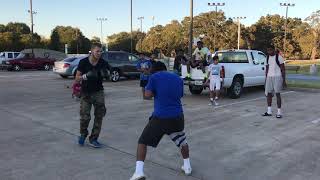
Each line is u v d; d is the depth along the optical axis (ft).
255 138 27.27
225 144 25.58
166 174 19.65
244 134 28.48
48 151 23.65
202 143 25.79
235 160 22.12
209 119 34.12
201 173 19.86
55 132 28.78
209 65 44.11
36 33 316.19
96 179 18.92
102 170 20.21
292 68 103.09
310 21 291.99
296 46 320.70
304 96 51.13
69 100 45.98
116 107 40.81
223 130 29.76
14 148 24.29
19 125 31.30
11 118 34.32
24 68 119.65
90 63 23.72
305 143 26.00
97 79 23.94
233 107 41.06
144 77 44.06
